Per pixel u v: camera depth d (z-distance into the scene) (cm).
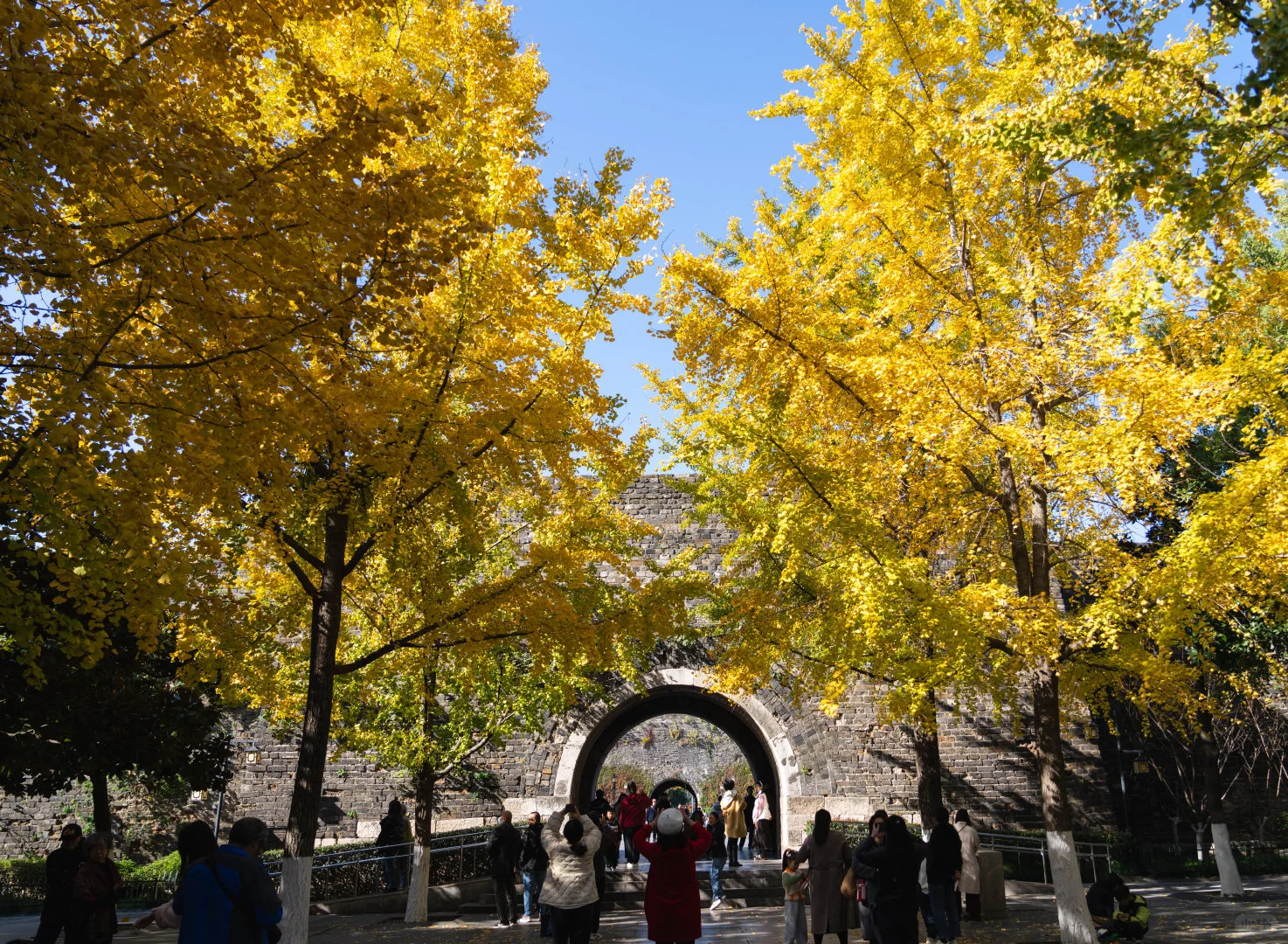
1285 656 1523
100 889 750
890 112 955
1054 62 685
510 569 1487
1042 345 923
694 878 742
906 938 754
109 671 1071
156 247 561
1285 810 2177
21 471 587
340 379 691
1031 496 1040
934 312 992
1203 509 795
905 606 929
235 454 639
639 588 1045
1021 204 1012
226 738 1302
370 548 984
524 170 839
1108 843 1931
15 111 489
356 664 907
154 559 636
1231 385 781
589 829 820
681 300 892
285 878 835
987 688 1040
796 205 1144
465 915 1573
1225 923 1142
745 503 1332
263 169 586
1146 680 915
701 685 2136
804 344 887
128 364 606
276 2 609
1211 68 693
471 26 912
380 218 617
